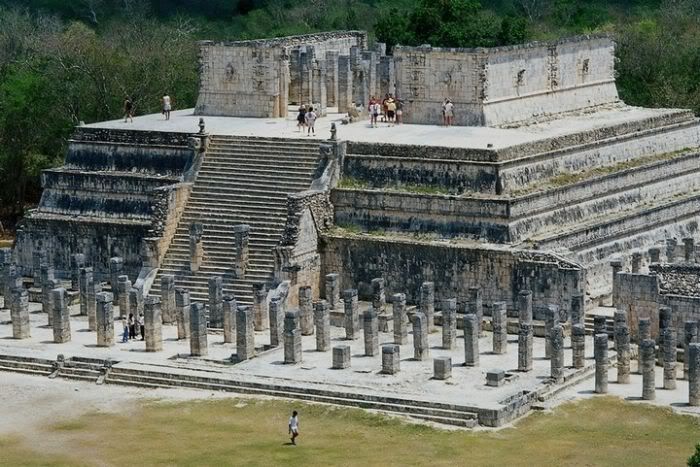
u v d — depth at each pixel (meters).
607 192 139.50
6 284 137.88
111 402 113.44
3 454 103.56
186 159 142.75
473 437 104.69
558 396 112.06
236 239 132.00
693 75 190.00
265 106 151.75
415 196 132.62
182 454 102.75
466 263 129.25
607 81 160.12
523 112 148.25
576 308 122.12
